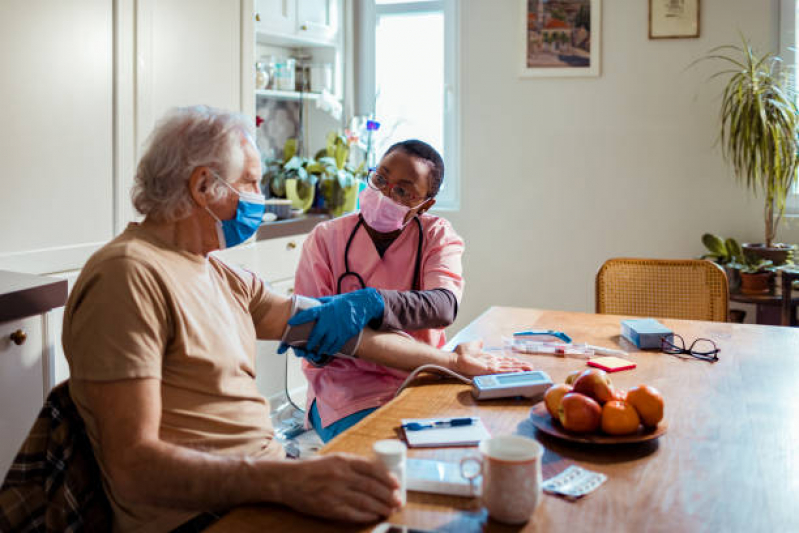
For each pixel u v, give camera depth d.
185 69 2.70
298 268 1.86
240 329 1.33
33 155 2.20
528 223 3.90
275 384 1.98
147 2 2.52
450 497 0.99
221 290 1.33
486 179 3.94
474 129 3.94
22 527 1.06
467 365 1.53
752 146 3.09
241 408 1.24
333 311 1.50
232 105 2.94
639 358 1.66
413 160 1.71
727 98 3.49
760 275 3.14
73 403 1.11
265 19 3.32
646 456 1.11
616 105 3.68
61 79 2.26
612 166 3.72
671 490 1.00
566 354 1.70
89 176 2.38
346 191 3.64
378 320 1.56
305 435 1.88
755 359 1.65
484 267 4.00
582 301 3.85
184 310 1.16
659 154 3.64
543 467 1.07
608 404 1.15
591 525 0.90
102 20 2.38
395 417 1.28
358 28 4.04
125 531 1.12
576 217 3.81
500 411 1.31
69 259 2.33
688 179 3.60
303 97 3.64
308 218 3.36
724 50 3.48
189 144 1.20
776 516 0.93
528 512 0.90
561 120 3.78
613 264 2.43
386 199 1.72
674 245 3.66
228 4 2.88
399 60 4.10
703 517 0.92
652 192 3.67
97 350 1.04
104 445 1.03
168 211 1.20
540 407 1.27
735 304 3.51
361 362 1.71
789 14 3.38
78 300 1.09
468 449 1.14
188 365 1.17
